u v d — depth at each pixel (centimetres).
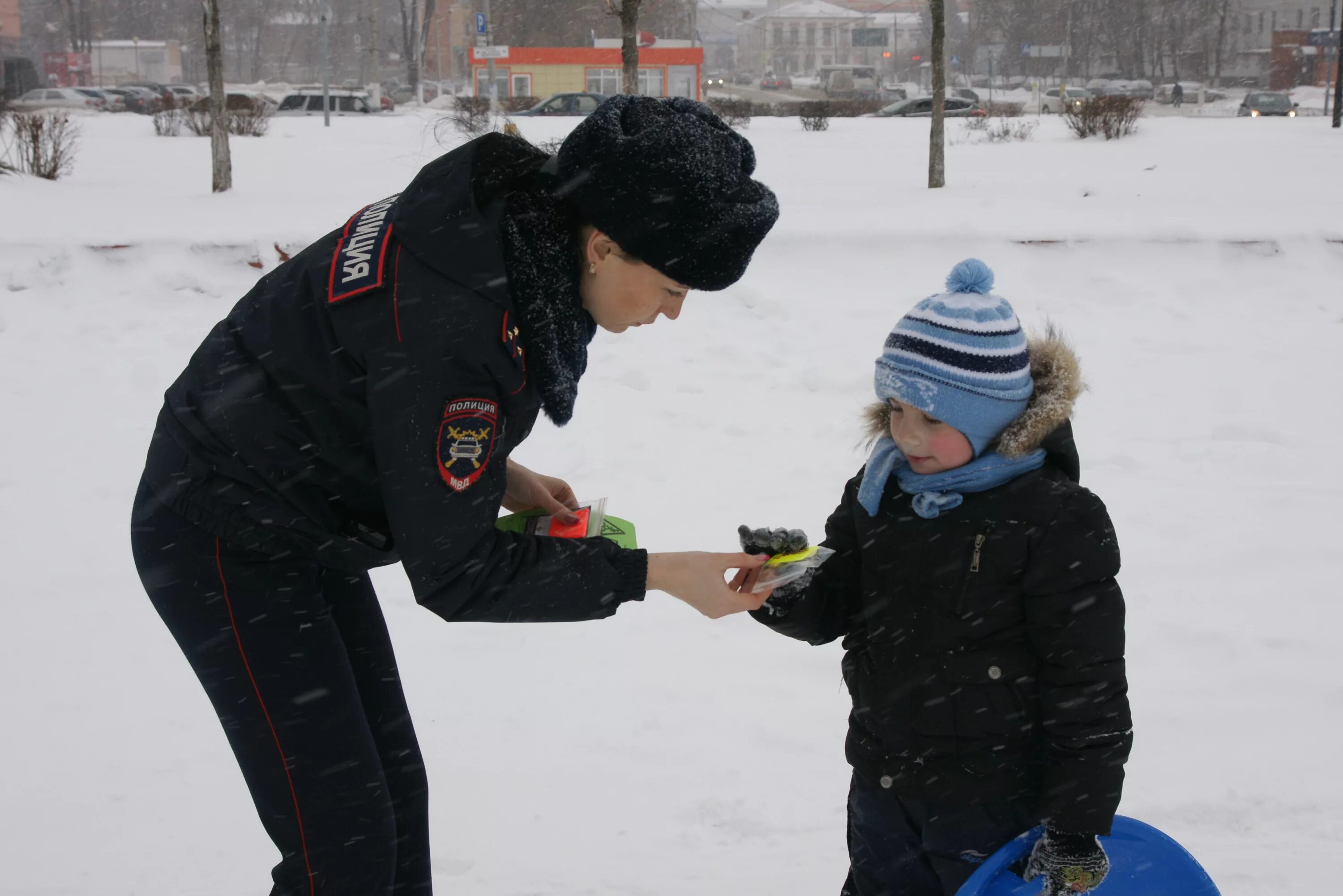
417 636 427
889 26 12500
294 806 217
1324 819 321
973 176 1641
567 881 298
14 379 720
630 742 360
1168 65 8625
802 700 383
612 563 208
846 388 712
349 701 221
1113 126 2406
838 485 571
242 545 211
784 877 298
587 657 411
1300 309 859
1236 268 920
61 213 1116
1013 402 209
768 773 343
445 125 2266
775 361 762
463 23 8781
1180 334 813
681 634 427
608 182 186
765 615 232
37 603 453
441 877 300
